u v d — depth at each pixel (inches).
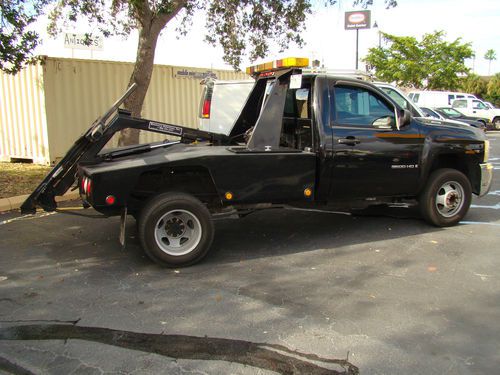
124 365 126.9
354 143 225.6
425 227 262.1
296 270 197.9
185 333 143.7
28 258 212.2
